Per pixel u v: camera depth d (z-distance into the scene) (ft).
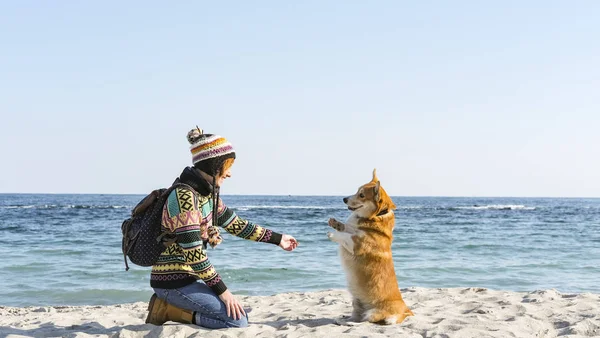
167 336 12.28
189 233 12.12
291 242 14.78
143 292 29.32
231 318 13.10
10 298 27.81
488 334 13.34
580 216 136.36
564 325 15.44
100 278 33.35
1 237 61.16
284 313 18.22
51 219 101.45
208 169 12.43
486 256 45.24
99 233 67.21
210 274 12.53
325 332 13.14
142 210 12.48
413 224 93.91
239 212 142.10
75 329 14.71
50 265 38.37
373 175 16.10
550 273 35.99
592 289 30.25
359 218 14.84
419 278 33.63
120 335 12.55
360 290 14.62
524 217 128.16
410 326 13.98
